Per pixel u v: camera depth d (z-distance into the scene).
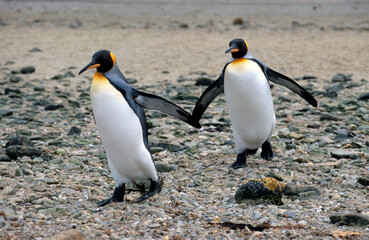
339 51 39.44
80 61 38.31
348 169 16.36
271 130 16.95
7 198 13.73
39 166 17.08
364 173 15.78
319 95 28.19
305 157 17.80
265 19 56.25
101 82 12.78
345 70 34.22
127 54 40.22
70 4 67.81
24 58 38.88
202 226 12.03
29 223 12.08
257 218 12.40
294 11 61.38
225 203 13.64
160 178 14.62
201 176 16.23
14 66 36.62
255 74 15.66
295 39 44.62
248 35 46.97
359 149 18.48
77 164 17.36
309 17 57.19
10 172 16.33
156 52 40.75
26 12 61.75
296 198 13.89
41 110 26.44
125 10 63.00
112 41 45.00
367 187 14.59
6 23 53.78
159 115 24.75
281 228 11.77
